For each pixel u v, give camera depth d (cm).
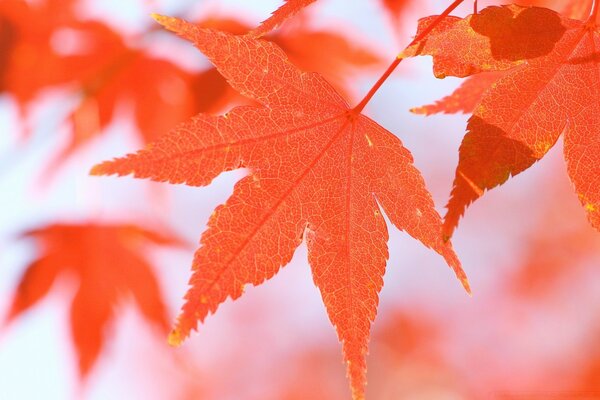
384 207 33
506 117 32
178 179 32
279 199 32
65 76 42
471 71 32
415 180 33
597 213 32
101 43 42
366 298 33
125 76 43
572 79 32
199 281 31
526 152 31
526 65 32
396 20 39
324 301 33
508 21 32
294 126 33
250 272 32
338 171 33
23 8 41
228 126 32
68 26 42
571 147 32
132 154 31
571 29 32
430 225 33
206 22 42
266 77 32
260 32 32
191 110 42
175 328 31
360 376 32
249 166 32
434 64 32
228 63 32
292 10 32
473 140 31
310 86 33
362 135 33
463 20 32
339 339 32
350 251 33
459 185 31
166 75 43
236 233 32
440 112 34
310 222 32
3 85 41
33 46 41
